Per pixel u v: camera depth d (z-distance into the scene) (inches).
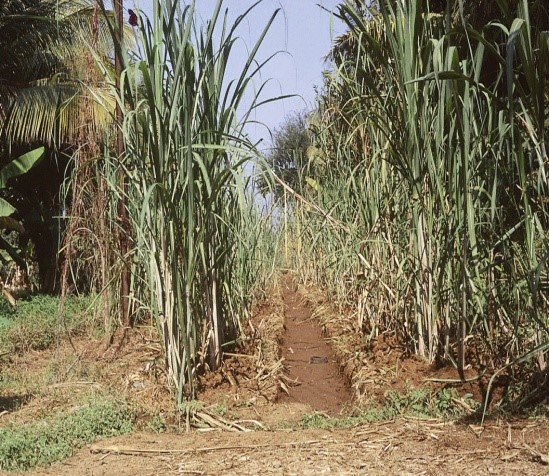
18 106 468.4
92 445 157.8
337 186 293.0
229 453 147.3
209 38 187.2
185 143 183.2
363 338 244.8
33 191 542.0
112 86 184.1
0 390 223.5
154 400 192.7
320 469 132.3
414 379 188.9
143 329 284.5
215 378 203.3
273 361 234.5
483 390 174.4
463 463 129.2
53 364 242.8
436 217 191.0
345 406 203.9
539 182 146.0
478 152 173.3
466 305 183.2
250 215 285.1
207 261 202.7
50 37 485.1
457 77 137.6
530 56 134.0
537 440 136.7
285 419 185.9
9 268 645.9
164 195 179.6
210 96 195.6
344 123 246.8
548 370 161.9
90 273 358.0
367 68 209.6
